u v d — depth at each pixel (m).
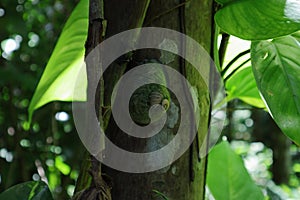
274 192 1.96
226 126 4.16
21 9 3.34
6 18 3.20
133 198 1.05
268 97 1.07
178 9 1.11
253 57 1.11
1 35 3.24
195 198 1.10
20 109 3.31
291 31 1.04
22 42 3.35
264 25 1.06
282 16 1.05
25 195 1.13
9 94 3.15
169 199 1.07
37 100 1.45
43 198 1.13
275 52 1.11
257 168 5.53
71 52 1.43
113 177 1.06
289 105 1.05
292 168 4.80
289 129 1.04
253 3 1.08
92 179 0.94
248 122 5.18
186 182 1.09
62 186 2.98
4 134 3.19
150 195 1.05
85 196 0.92
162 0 1.10
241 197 1.57
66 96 1.48
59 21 3.42
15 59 3.32
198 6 1.12
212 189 1.58
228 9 1.09
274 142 4.38
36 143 3.13
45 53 3.31
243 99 1.55
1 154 3.16
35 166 3.11
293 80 1.07
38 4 3.49
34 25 3.49
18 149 3.04
